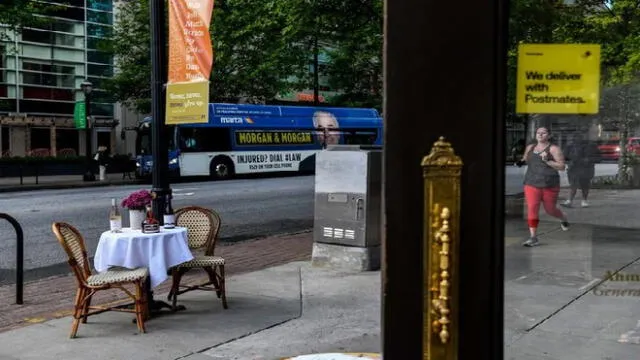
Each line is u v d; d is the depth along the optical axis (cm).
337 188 823
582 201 364
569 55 292
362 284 732
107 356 495
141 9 2989
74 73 3734
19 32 2452
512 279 355
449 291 230
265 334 548
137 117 4006
